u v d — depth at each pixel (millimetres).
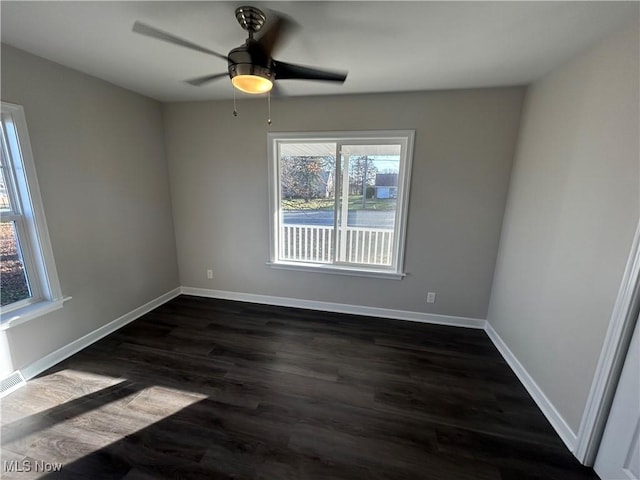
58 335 2326
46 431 1682
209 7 1423
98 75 2408
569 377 1692
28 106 2008
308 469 1494
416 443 1654
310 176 3182
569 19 1439
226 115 3113
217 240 3508
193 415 1822
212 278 3656
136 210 3012
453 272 2934
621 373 1372
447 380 2199
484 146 2600
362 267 3219
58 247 2271
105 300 2734
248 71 1503
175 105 3213
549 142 2041
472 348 2633
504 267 2627
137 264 3078
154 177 3219
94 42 1813
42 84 2080
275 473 1471
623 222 1377
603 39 1572
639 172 1303
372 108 2748
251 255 3455
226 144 3188
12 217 2047
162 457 1541
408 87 2518
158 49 1901
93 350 2504
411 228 2920
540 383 1970
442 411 1896
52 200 2205
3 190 2002
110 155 2670
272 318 3160
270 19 1516
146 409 1859
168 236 3502
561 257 1838
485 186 2676
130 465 1496
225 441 1643
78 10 1461
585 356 1577
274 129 3021
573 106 1802
